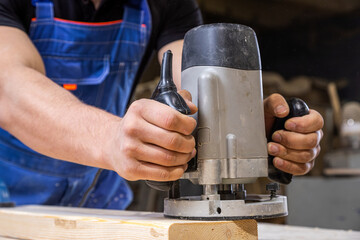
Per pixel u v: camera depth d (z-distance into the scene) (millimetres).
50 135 742
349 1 2596
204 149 635
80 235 726
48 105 768
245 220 636
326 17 2668
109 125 680
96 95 1287
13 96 823
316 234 926
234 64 646
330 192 2406
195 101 646
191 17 1172
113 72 1288
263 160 663
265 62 2682
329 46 2775
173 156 590
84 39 1241
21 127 802
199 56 649
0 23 999
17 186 1267
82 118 720
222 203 629
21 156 1250
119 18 1269
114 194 1400
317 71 2877
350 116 2936
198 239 598
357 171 2514
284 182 788
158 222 604
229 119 640
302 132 730
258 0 2254
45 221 808
